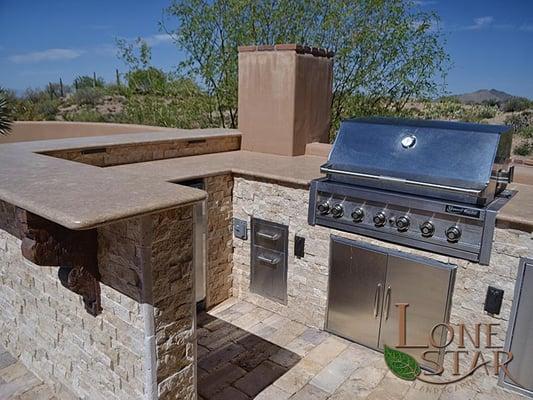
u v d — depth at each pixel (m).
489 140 4.04
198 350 4.75
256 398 3.98
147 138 6.09
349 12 11.59
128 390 3.08
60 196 2.54
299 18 11.98
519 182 4.91
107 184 2.88
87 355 3.39
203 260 5.44
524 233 3.54
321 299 5.06
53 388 3.90
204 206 5.28
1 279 4.30
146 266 2.71
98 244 3.01
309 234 4.98
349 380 4.23
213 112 12.97
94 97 22.28
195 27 12.06
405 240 4.19
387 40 11.56
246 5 11.58
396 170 4.24
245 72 6.98
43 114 19.30
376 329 4.63
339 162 4.65
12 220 3.81
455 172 3.96
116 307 2.99
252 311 5.64
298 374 4.33
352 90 12.21
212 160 6.17
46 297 3.70
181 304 3.02
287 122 6.61
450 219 3.88
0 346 4.59
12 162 3.70
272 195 5.24
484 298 3.85
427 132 4.40
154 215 2.71
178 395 3.13
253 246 5.62
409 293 4.30
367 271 4.55
